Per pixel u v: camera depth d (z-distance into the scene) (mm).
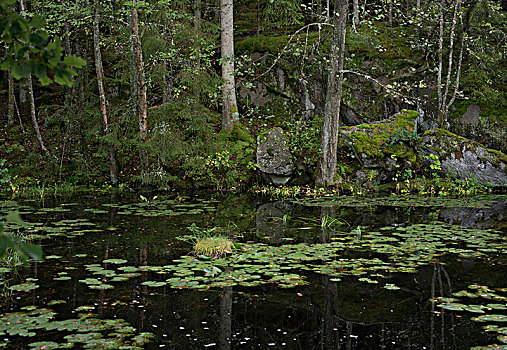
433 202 10344
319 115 15438
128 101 12469
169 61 12797
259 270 4805
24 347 2871
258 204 10203
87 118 12594
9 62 1335
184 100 12156
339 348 3047
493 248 5941
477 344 3068
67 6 11141
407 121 13586
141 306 3746
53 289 4133
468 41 14578
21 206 9312
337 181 12289
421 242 6301
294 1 15664
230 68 13898
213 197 11336
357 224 7805
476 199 10961
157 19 12250
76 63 1375
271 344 3098
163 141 11828
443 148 13156
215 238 5941
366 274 4773
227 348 3004
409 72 15203
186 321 3451
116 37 12820
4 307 3619
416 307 3832
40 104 17406
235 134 14023
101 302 3809
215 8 16297
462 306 3801
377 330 3336
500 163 12820
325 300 3996
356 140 12883
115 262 5043
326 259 5320
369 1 17594
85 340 3000
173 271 4758
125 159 14078
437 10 13883
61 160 13266
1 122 16234
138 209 9125
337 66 11617
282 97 15898
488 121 14391
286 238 6559
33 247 1246
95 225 7367
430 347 3033
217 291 4199
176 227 7262
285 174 12633
